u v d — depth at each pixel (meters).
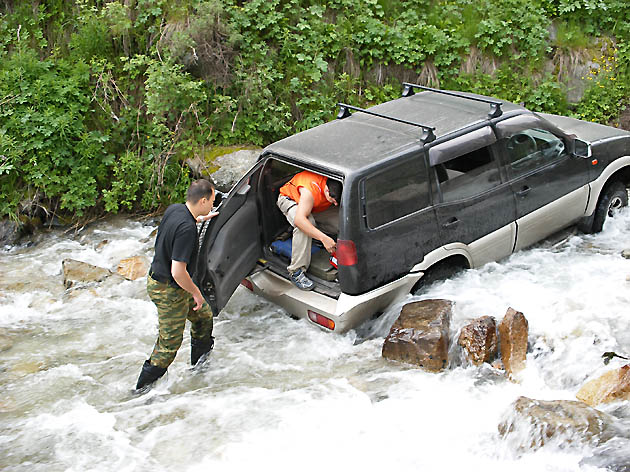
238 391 5.16
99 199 8.63
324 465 4.27
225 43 8.99
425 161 5.70
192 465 4.33
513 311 5.26
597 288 5.91
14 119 8.38
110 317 6.42
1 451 4.52
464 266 6.25
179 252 4.76
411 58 9.56
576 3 9.98
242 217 6.03
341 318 5.52
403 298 5.85
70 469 4.33
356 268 5.40
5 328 6.22
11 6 9.38
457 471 4.18
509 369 5.08
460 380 5.10
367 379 5.20
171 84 8.54
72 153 8.65
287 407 4.89
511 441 4.33
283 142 6.06
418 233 5.70
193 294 4.95
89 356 5.76
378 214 5.45
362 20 9.67
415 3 10.20
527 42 9.77
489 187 6.12
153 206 8.69
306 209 5.64
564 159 6.60
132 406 5.05
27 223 8.30
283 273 6.02
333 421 4.70
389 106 6.69
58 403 5.09
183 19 9.01
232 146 8.82
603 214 7.10
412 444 4.43
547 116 7.84
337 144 5.85
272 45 9.41
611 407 4.58
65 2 9.45
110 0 9.50
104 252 7.80
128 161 8.57
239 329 6.11
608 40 10.00
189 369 5.55
